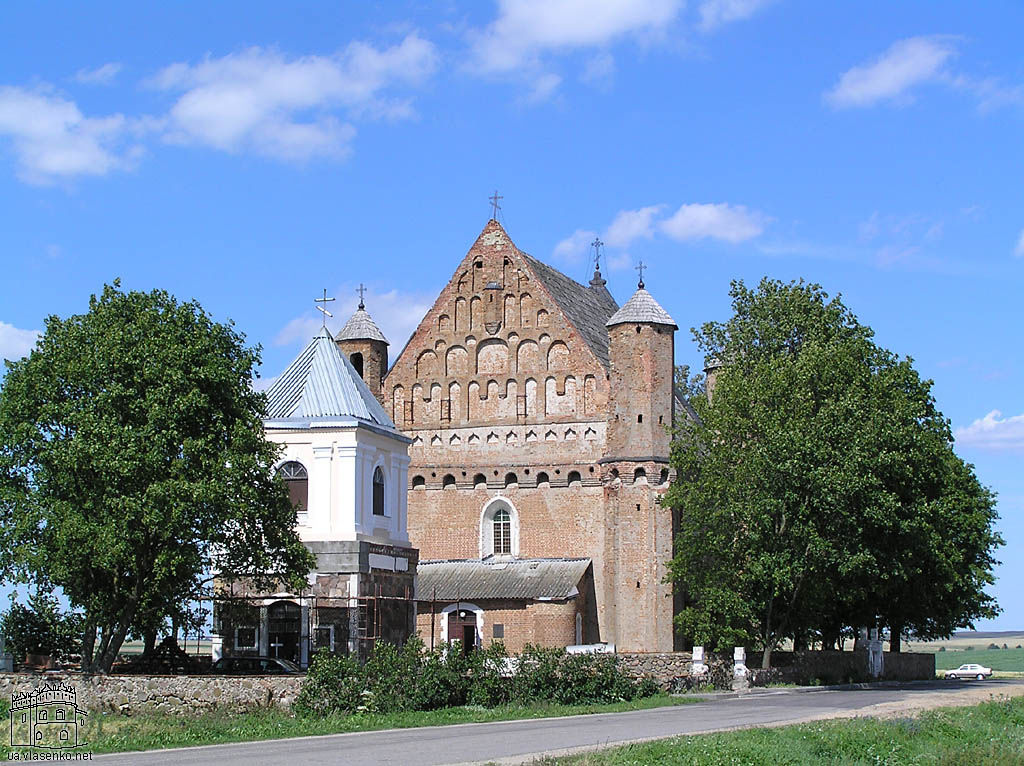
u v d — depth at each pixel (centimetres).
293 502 5741
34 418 4684
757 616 6750
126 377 4728
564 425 7694
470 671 4688
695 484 6794
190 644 7162
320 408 5878
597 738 3472
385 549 5844
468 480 7838
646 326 7475
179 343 4831
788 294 8131
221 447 4750
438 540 7844
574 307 8338
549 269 8706
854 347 7212
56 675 4422
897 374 7062
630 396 7431
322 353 6153
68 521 4478
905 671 8388
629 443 7375
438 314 8081
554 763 2786
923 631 8950
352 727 3838
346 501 5684
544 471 7694
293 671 5378
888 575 6512
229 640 5778
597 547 7512
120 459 4512
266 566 4853
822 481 6131
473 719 4112
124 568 4784
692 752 3017
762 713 4459
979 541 8244
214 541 4712
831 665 7075
